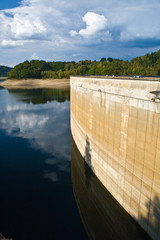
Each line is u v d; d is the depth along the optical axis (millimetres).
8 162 33969
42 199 25078
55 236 19812
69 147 39625
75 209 23547
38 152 37469
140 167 17422
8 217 22281
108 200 23938
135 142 17781
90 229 20906
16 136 45656
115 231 21375
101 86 23531
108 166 23312
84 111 31219
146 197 17000
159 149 15016
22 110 72125
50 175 30234
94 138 27188
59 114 65688
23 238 19609
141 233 18125
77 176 29891
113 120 21281
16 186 27688
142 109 16484
